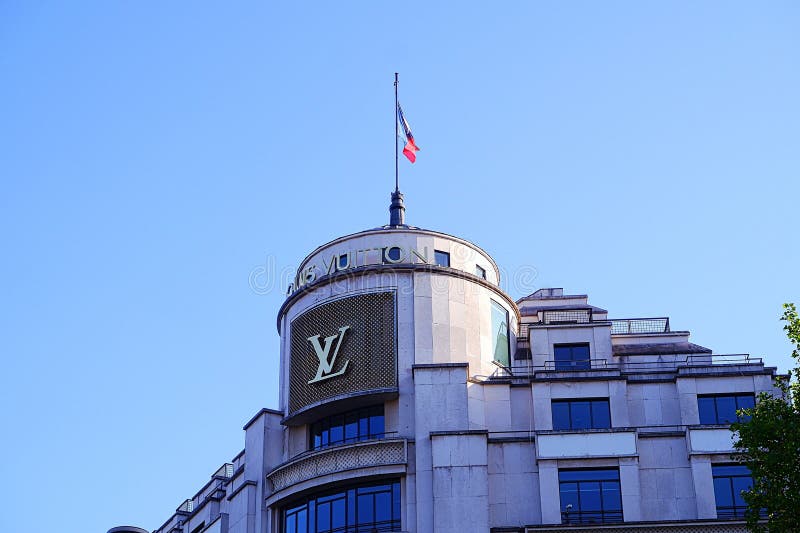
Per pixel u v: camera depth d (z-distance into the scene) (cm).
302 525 6175
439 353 6297
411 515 5828
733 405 6103
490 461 5931
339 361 6322
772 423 4681
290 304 6775
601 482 5831
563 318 7306
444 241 6694
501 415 6169
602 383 6166
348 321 6397
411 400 6153
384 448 5991
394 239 6619
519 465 5916
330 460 6091
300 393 6419
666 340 7200
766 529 4806
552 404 6134
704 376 6162
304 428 6438
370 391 6153
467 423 6019
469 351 6388
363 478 6016
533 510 5803
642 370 6638
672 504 5803
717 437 5906
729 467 5859
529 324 6894
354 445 6022
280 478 6325
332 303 6481
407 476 5928
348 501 6047
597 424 6088
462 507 5744
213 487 7706
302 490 6147
